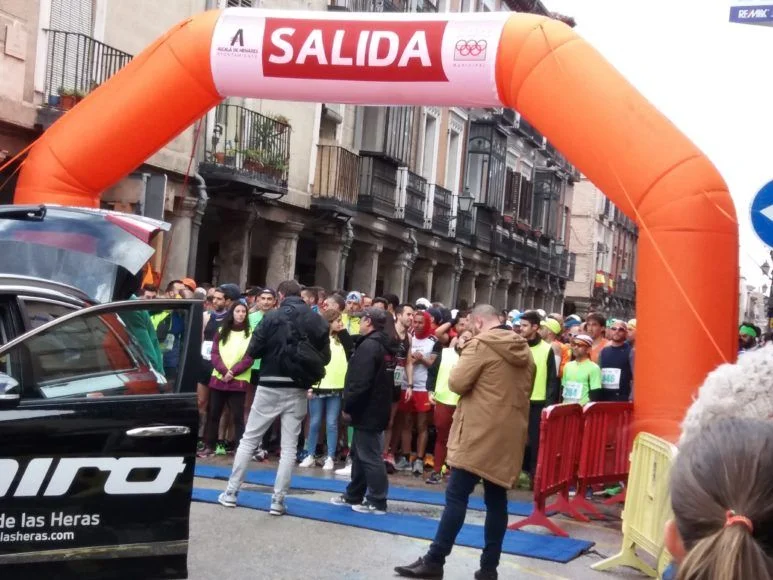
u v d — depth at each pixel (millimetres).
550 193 43375
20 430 4715
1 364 4805
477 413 6523
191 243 18109
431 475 10852
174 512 5047
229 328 11227
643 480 6891
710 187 7840
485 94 8867
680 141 7969
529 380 6723
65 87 14484
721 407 1922
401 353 11203
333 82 9156
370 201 24672
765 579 1396
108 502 4898
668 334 7762
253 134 19359
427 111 29891
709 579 1430
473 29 8750
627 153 8000
